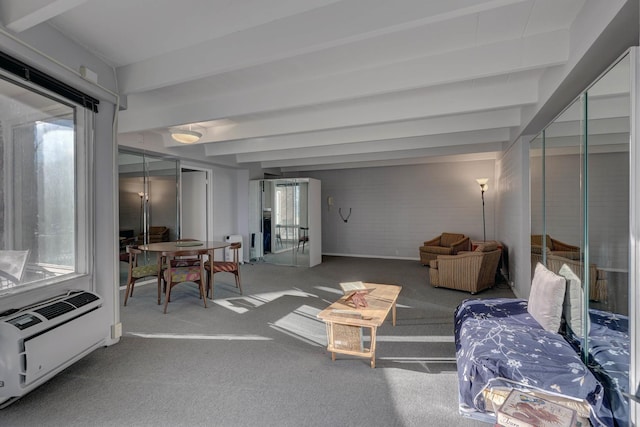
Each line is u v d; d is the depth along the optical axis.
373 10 1.93
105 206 2.96
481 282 4.91
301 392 2.23
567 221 2.47
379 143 5.77
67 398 2.16
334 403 2.11
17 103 2.28
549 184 2.97
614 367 1.72
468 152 6.00
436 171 7.96
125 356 2.78
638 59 1.50
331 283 5.56
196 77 2.69
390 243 8.45
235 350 2.90
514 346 2.04
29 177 2.38
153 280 5.69
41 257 2.46
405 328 3.47
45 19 1.89
